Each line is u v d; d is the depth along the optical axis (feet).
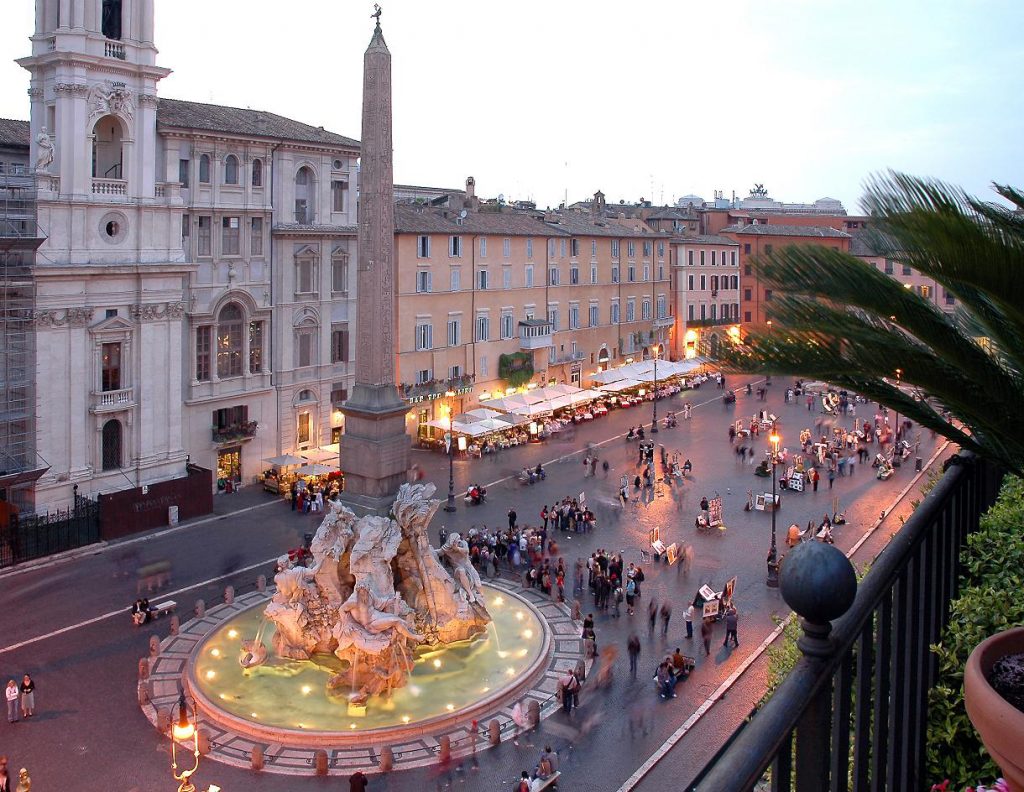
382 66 110.83
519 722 101.50
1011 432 23.97
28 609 134.21
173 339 181.37
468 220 263.29
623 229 339.98
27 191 157.38
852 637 15.11
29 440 159.12
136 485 176.65
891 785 20.34
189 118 186.60
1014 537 40.04
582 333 313.73
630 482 205.67
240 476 200.23
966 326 28.94
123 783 90.58
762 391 311.88
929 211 19.35
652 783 90.94
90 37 163.73
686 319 372.79
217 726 101.40
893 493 196.34
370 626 107.96
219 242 190.70
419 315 241.14
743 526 174.29
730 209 442.09
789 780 13.50
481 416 238.48
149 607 131.13
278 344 205.16
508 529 171.42
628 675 113.91
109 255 169.89
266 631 124.36
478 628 122.93
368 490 119.24
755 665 116.98
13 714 102.68
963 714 34.12
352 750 96.68
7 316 154.61
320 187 211.00
